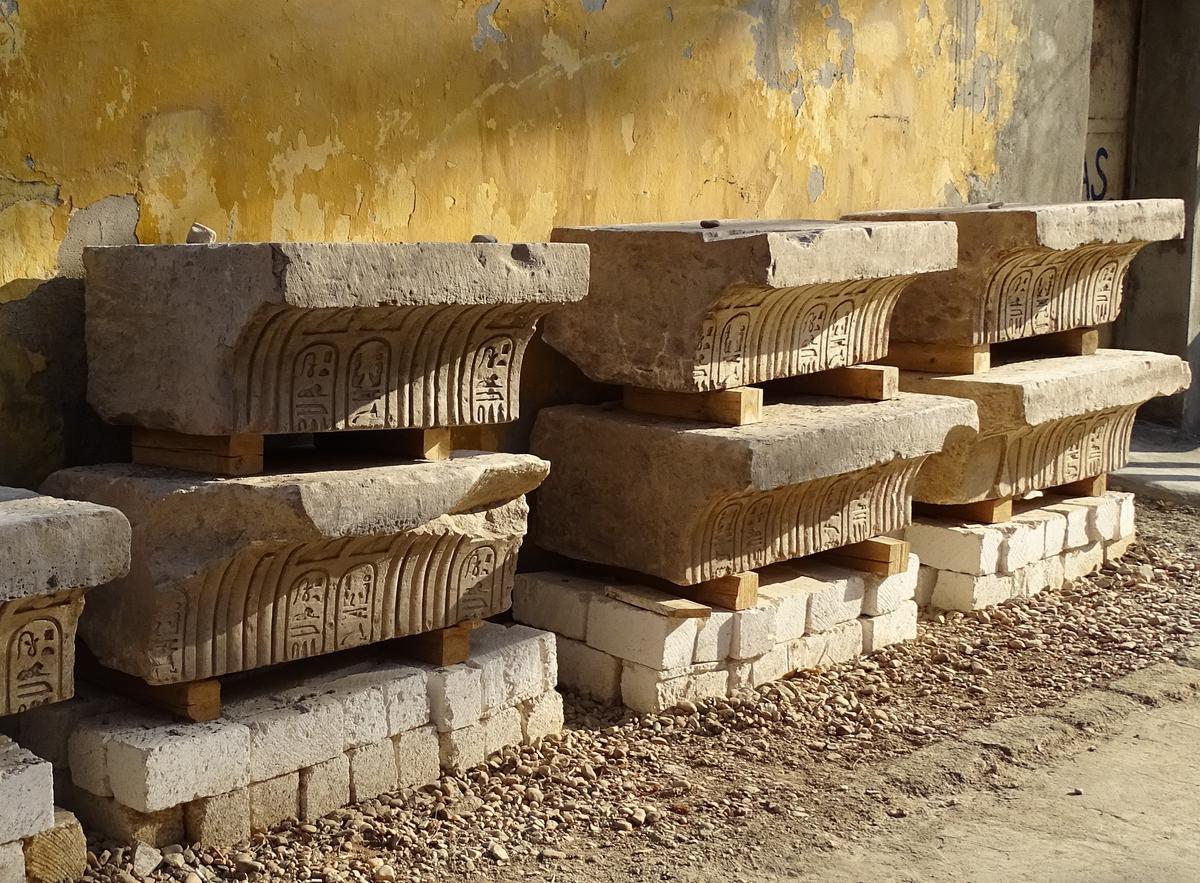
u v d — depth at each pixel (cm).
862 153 618
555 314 470
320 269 320
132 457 362
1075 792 386
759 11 559
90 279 355
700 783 384
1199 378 902
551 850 340
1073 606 560
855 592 487
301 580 346
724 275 422
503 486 381
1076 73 747
